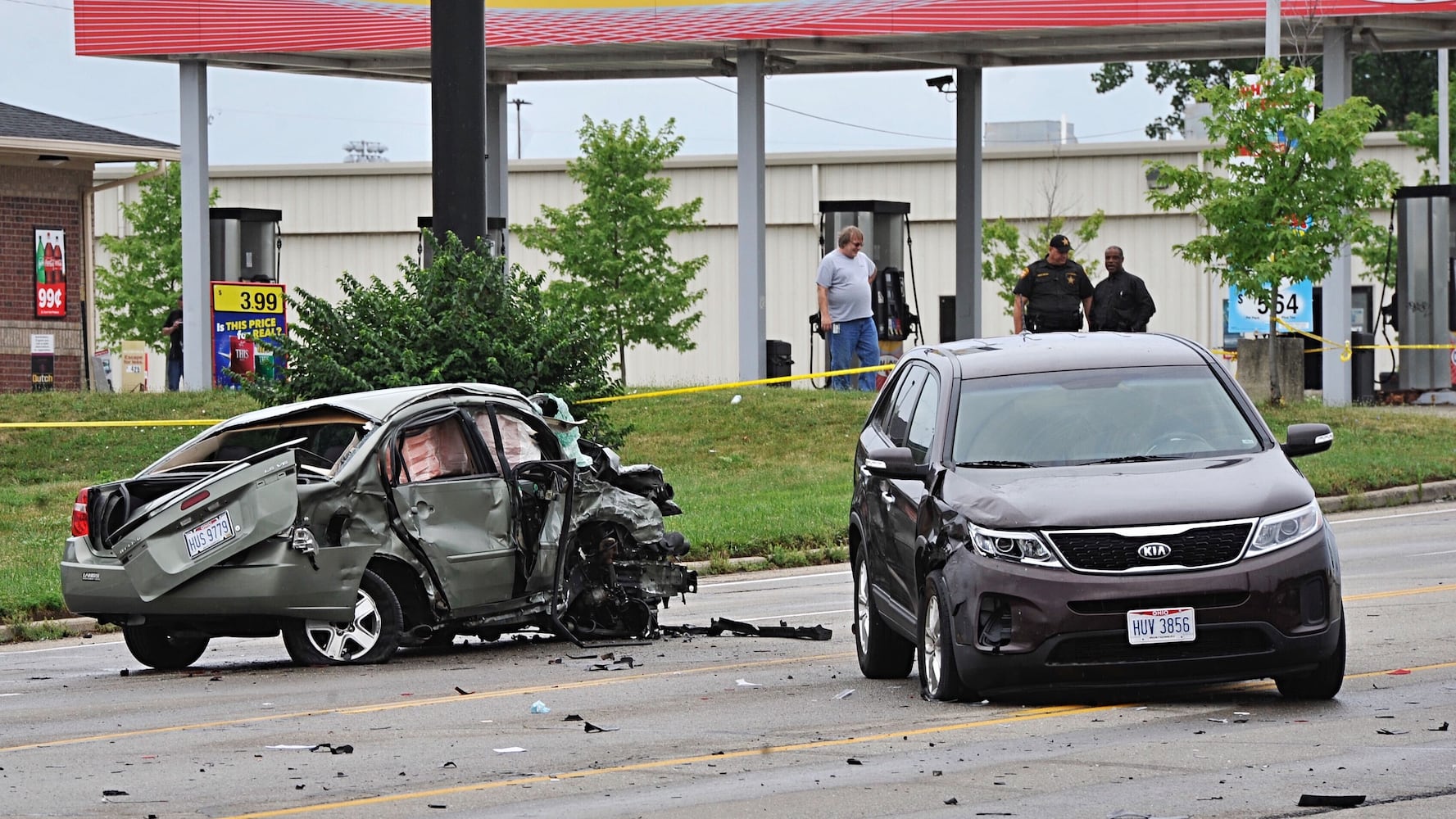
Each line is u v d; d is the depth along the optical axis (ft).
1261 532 55.21
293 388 108.99
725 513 124.98
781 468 148.05
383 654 73.97
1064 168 286.66
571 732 56.39
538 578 78.54
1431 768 46.32
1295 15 181.06
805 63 206.90
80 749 55.31
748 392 172.76
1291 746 49.83
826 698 62.80
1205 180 169.68
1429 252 191.83
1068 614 54.54
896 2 185.88
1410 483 138.41
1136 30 189.98
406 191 299.79
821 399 168.66
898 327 203.82
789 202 291.17
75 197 212.64
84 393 170.91
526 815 44.04
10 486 142.31
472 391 78.28
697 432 160.15
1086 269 270.87
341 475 72.95
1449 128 282.15
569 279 254.06
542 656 77.05
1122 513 55.31
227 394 172.04
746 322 191.42
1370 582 91.71
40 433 155.02
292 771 50.49
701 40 188.24
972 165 209.97
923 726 55.42
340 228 301.43
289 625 73.41
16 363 208.03
